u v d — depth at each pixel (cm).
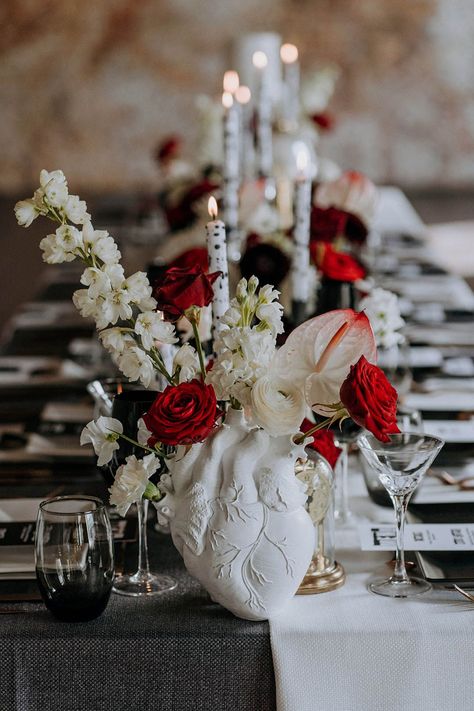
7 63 992
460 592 136
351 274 193
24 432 215
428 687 127
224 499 125
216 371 119
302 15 978
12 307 582
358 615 130
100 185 1012
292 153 385
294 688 126
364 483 175
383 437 112
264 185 280
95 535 129
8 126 1004
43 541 128
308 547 128
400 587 137
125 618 131
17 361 282
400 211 546
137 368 121
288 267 214
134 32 986
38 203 121
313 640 126
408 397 231
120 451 142
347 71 987
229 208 247
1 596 137
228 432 126
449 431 206
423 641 126
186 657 128
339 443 161
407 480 133
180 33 984
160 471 140
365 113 995
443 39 978
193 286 119
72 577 128
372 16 977
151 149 1005
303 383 120
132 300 121
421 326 305
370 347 119
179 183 405
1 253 745
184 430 113
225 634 127
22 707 128
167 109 998
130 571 146
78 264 453
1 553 150
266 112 340
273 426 118
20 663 127
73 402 239
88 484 183
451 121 994
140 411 140
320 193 269
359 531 155
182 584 142
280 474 125
